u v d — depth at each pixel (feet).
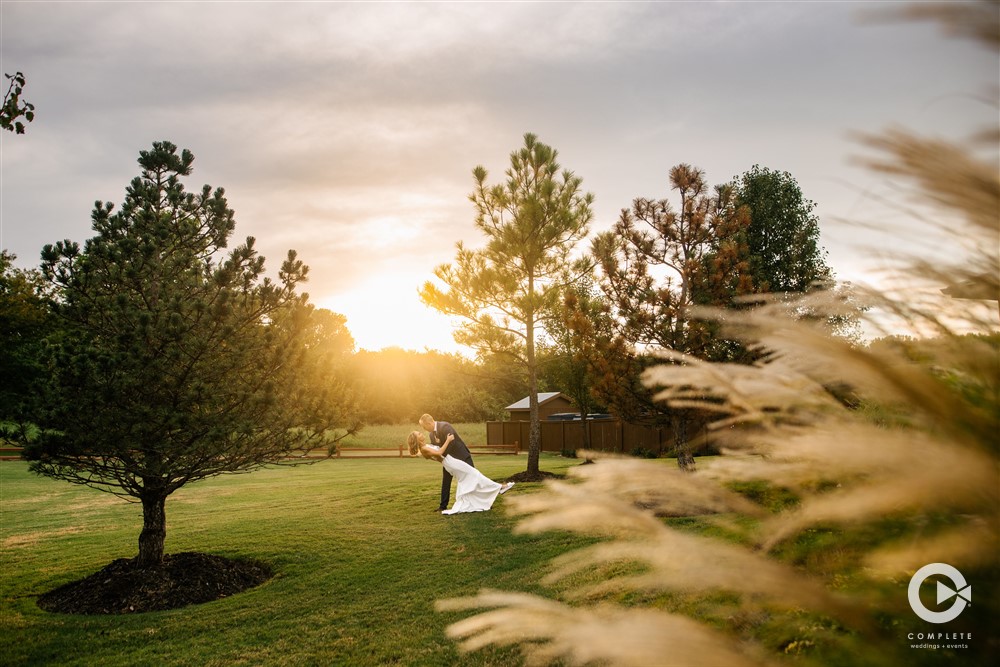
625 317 32.07
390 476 57.52
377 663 15.60
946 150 1.46
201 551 28.63
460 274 45.62
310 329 25.67
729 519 2.14
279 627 19.08
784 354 2.09
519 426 99.40
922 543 1.71
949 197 1.48
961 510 1.71
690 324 28.84
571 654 1.96
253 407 22.39
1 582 25.25
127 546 30.53
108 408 20.58
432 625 17.78
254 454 23.90
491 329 45.70
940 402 1.65
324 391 25.45
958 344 1.90
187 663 16.84
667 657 1.78
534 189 46.42
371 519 34.22
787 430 2.05
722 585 1.86
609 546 2.00
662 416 30.58
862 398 2.03
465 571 22.74
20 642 18.78
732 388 2.13
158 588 22.98
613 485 2.14
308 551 27.81
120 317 21.22
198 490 52.08
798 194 65.67
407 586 21.83
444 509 34.96
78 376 19.74
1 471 65.16
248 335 23.67
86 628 19.88
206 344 21.22
